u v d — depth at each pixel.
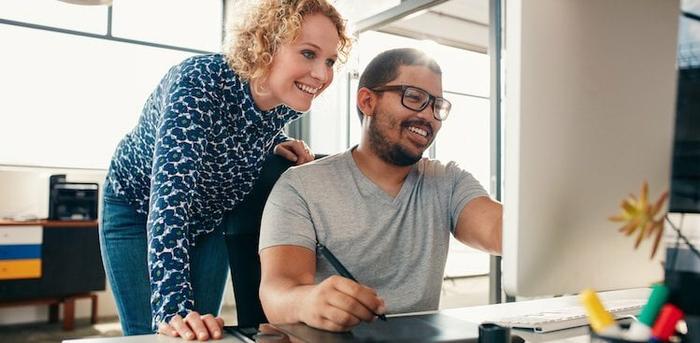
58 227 3.59
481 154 4.96
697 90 0.39
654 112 0.55
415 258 0.98
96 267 3.71
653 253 0.52
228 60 1.04
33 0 3.76
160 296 0.79
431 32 4.50
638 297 0.84
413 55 0.99
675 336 0.43
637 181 0.53
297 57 1.04
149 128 1.11
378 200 0.98
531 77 0.48
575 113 0.50
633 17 0.54
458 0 4.48
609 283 0.53
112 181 1.23
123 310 1.19
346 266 0.95
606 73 0.52
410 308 0.94
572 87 0.50
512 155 0.48
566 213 0.50
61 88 3.88
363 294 0.61
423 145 0.98
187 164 0.90
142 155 1.15
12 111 3.74
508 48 0.49
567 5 0.50
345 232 0.96
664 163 0.55
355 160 1.03
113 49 4.04
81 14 3.92
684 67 0.40
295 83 1.07
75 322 3.86
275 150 1.16
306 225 0.94
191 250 1.14
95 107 3.98
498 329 0.50
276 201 0.96
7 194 3.72
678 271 0.39
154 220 0.84
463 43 4.83
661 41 0.55
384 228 0.97
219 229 1.17
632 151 0.53
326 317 0.60
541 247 0.49
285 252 0.89
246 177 1.14
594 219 0.51
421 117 0.97
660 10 0.55
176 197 0.86
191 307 0.78
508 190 0.49
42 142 3.83
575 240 0.50
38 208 3.81
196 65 1.02
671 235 0.40
